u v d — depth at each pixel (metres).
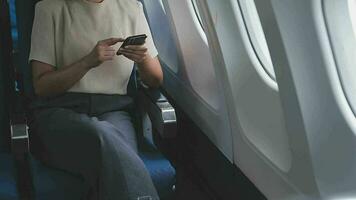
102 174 2.19
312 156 1.98
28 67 2.54
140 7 2.58
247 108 2.49
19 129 2.17
